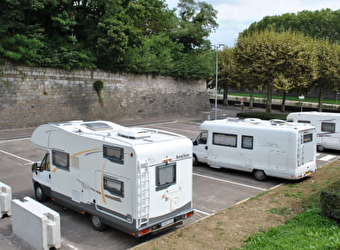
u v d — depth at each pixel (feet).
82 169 31.35
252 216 33.47
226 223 31.78
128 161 26.96
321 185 43.75
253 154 48.03
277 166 45.80
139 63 115.14
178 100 136.46
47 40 94.84
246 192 42.68
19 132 84.07
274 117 114.73
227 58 163.53
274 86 111.96
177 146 29.63
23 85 88.12
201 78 145.28
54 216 26.73
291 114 71.92
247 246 25.95
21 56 83.97
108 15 100.58
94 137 30.58
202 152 54.75
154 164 27.66
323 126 67.72
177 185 29.84
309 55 110.22
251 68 113.70
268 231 28.86
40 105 92.12
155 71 122.83
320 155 65.41
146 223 27.48
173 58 135.74
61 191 34.32
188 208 31.19
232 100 203.62
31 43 86.79
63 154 33.55
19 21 91.61
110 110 110.63
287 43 108.88
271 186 45.21
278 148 45.52
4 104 84.69
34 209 27.96
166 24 140.05
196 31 144.77
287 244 24.91
